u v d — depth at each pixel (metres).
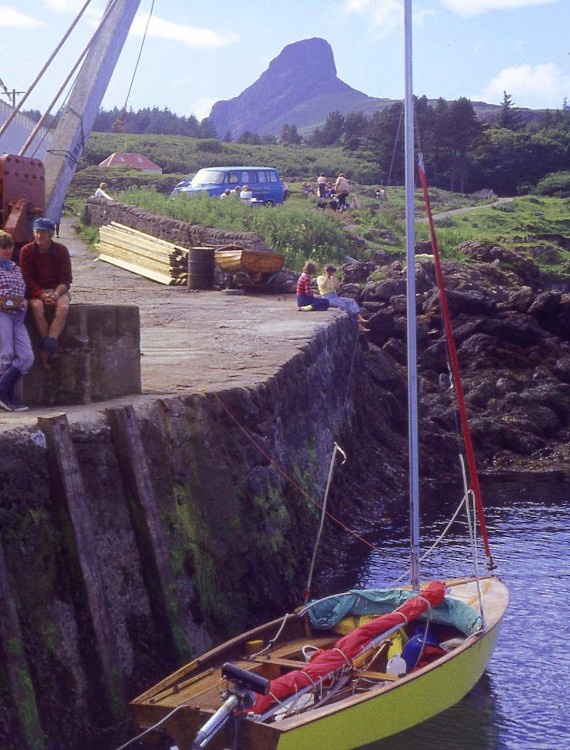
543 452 23.42
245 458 12.48
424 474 22.09
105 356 11.26
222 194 39.25
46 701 8.24
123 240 29.52
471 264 34.41
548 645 12.32
